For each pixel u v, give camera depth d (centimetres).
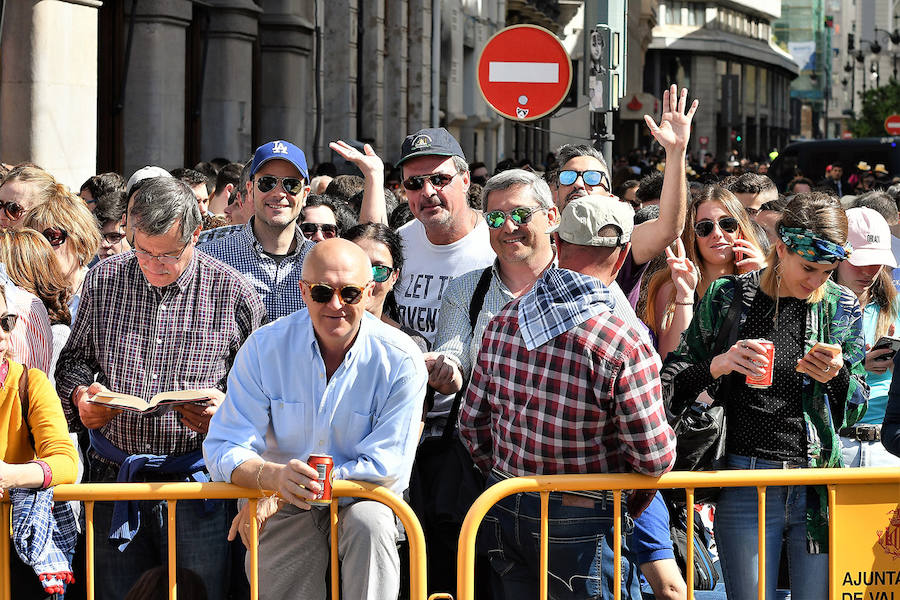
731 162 4697
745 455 506
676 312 621
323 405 482
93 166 1342
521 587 496
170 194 533
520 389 484
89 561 473
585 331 470
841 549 493
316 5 2283
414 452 488
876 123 8025
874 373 588
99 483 507
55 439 476
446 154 624
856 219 647
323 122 2492
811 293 503
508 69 915
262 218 632
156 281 541
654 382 470
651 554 539
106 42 1573
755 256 663
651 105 6719
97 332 549
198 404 515
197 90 1830
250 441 480
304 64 2147
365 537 474
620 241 477
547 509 476
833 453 504
